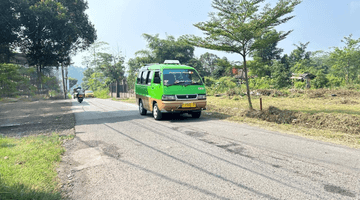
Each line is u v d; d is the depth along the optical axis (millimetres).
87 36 22156
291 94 15594
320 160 4027
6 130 7648
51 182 3367
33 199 2807
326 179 3266
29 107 15883
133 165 4086
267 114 8422
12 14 17984
